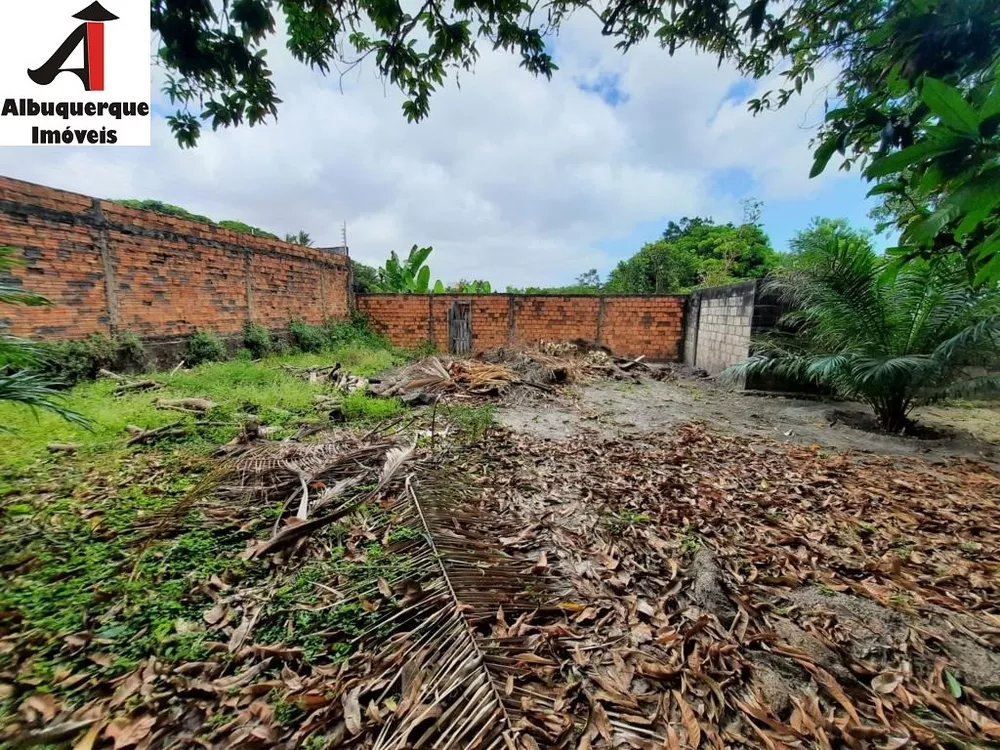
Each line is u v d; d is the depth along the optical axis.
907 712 1.11
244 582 1.62
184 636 1.34
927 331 3.95
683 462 3.10
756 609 1.51
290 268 8.38
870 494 2.53
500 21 1.90
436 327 10.18
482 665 1.13
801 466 3.03
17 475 2.50
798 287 4.75
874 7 1.32
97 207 4.93
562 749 0.97
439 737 0.97
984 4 0.74
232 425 3.55
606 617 1.45
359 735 1.01
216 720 1.06
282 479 2.39
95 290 4.92
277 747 0.99
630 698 1.13
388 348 9.56
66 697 1.11
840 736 1.04
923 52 0.82
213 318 6.62
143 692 1.13
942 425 4.46
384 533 1.92
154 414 3.62
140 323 5.46
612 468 2.96
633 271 14.76
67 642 1.29
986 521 2.20
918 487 2.64
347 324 9.92
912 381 3.93
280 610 1.46
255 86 1.80
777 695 1.15
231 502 2.22
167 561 1.73
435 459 2.84
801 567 1.79
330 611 1.45
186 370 5.60
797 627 1.42
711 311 7.77
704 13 1.64
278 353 7.70
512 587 1.52
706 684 1.18
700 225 21.17
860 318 4.22
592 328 9.77
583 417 4.57
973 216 0.62
